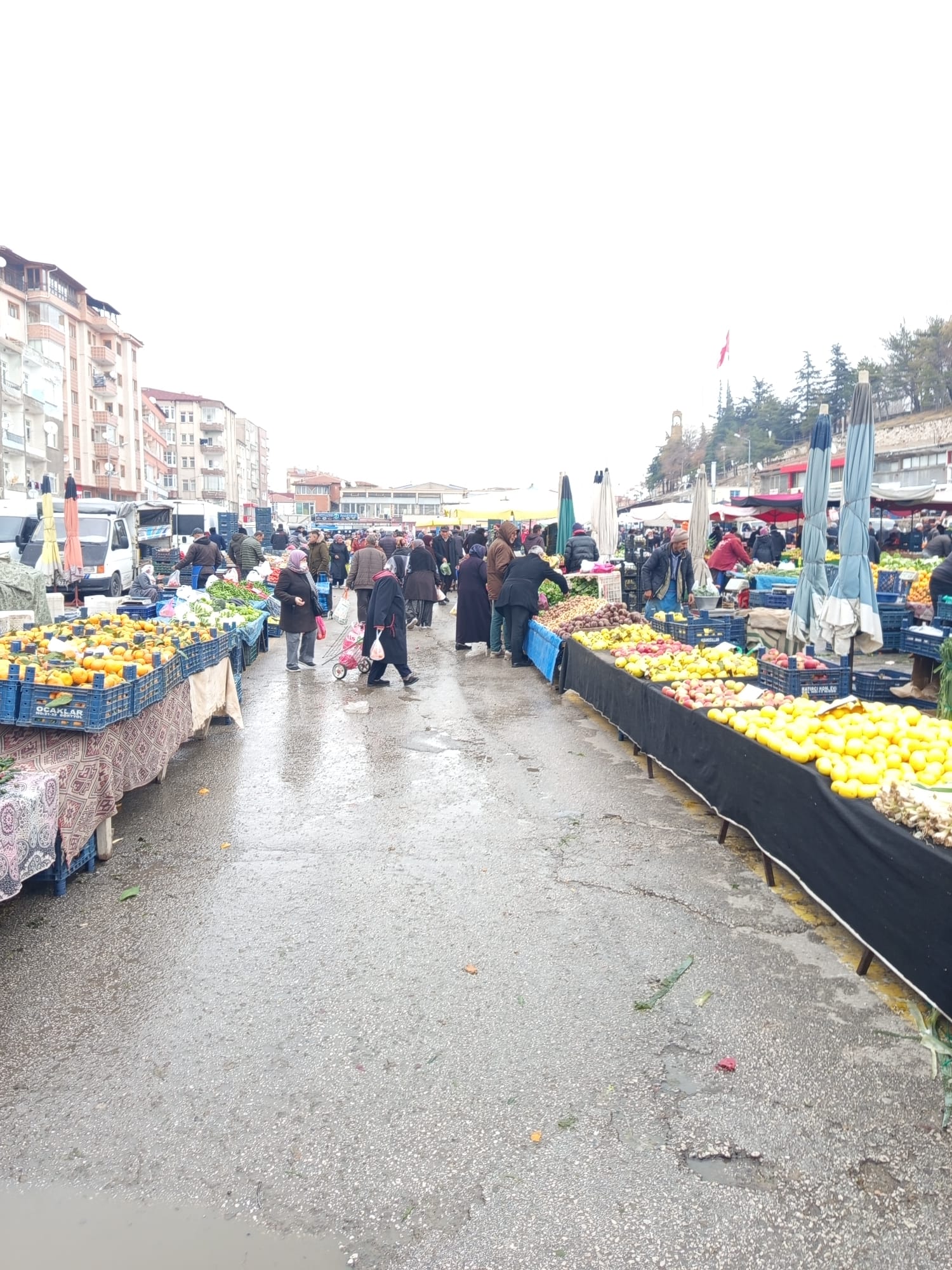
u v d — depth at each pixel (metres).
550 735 8.84
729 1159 2.83
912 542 28.28
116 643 6.76
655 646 9.16
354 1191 2.70
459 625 14.76
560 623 12.19
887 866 3.64
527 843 5.71
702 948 4.26
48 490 16.69
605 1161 2.82
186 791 6.88
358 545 30.42
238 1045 3.46
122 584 22.36
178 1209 2.64
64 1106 3.10
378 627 11.42
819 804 4.29
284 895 4.89
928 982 3.34
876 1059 3.35
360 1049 3.43
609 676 8.70
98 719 4.98
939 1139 2.91
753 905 4.76
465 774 7.36
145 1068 3.32
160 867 5.31
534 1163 2.81
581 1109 3.07
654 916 4.62
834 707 5.48
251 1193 2.70
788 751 4.74
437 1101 3.12
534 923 4.54
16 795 4.22
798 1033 3.52
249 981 3.96
